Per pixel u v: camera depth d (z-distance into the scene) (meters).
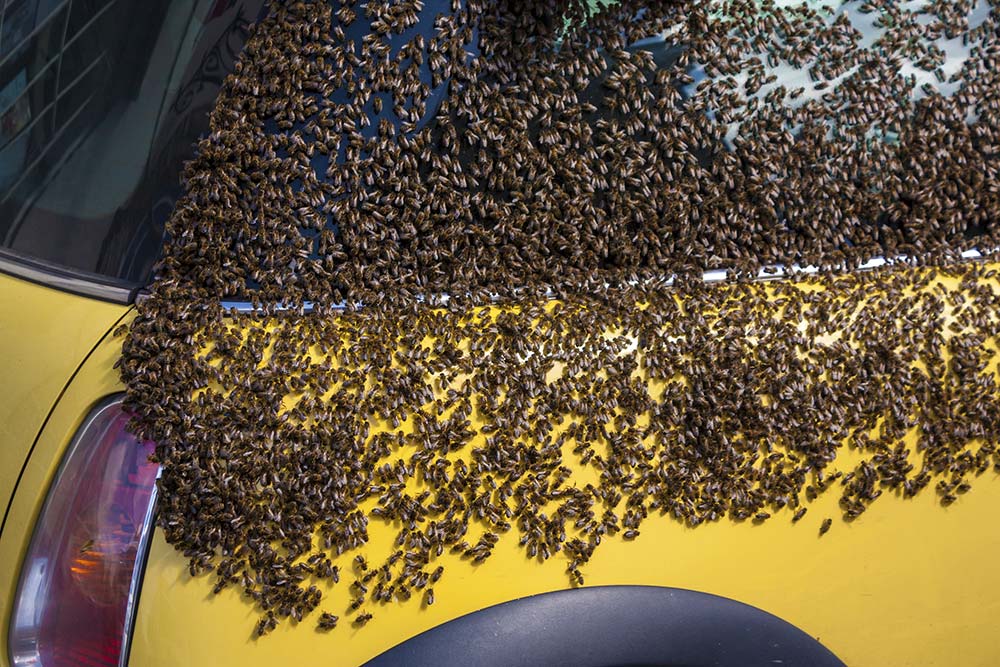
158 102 0.88
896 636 0.90
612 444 0.82
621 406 0.82
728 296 0.85
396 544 0.79
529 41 0.83
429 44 0.82
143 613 0.78
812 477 0.86
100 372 0.81
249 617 0.78
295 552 0.77
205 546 0.77
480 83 0.82
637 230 0.85
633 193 0.84
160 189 0.83
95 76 0.96
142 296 0.81
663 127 0.85
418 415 0.79
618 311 0.83
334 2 0.83
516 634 0.81
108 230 0.87
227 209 0.80
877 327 0.87
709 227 0.85
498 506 0.80
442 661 0.80
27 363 0.87
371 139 0.81
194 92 0.85
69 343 0.84
